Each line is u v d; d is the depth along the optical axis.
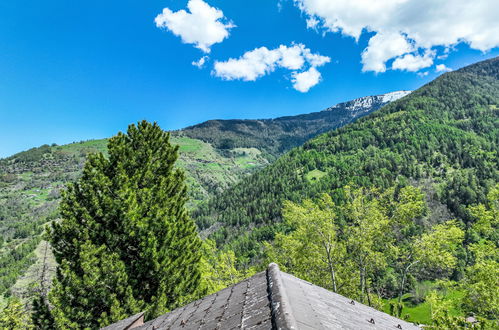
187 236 20.05
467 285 23.66
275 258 33.78
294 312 3.96
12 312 20.31
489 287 21.55
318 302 5.39
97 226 15.62
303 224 29.47
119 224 16.25
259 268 35.62
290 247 31.16
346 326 4.53
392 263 31.41
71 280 14.14
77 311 13.92
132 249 16.83
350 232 29.02
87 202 16.66
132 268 16.30
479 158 166.50
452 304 24.62
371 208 28.64
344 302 6.78
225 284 31.98
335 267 30.28
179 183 21.03
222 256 32.47
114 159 18.61
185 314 6.43
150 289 16.64
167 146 20.95
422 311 55.34
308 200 30.45
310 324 3.73
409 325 7.58
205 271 29.97
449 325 9.24
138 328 7.29
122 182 16.91
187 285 18.77
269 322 3.75
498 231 26.48
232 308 5.20
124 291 14.78
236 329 4.06
